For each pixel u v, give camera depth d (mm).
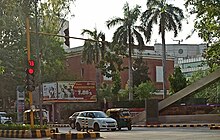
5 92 53000
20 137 26797
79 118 34406
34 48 50781
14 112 56062
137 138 22984
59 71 67688
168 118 42656
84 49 65875
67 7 54156
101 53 65188
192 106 43812
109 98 64000
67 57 84312
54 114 57594
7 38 52094
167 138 22203
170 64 93062
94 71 82188
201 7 28969
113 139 22906
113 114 33781
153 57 90562
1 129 29469
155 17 57594
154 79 89938
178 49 126688
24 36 51719
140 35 58562
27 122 37500
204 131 28031
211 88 48750
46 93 58219
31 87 25594
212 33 29641
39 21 51219
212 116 40594
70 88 57344
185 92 42125
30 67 25594
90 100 58094
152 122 42500
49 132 26828
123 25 59000
